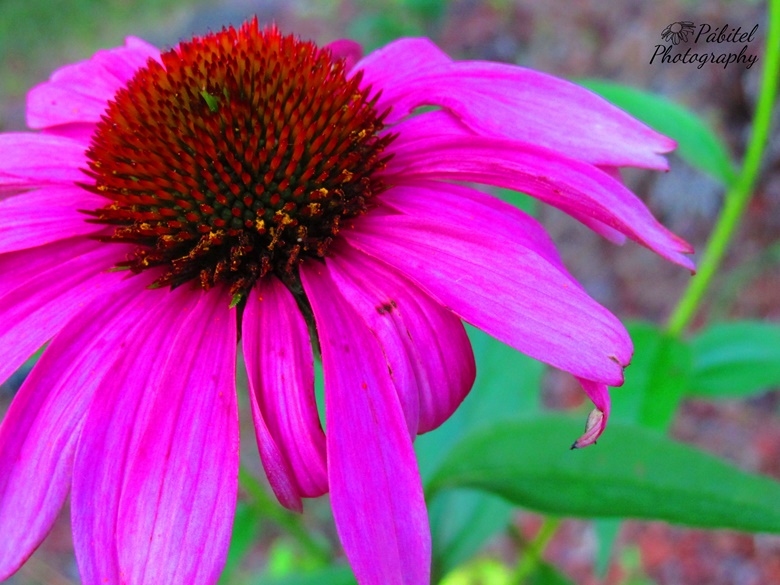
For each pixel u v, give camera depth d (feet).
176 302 0.50
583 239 1.35
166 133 0.51
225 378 0.47
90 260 0.52
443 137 0.52
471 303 0.45
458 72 0.54
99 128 0.55
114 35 2.58
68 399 0.47
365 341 0.46
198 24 2.39
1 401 1.34
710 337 0.73
